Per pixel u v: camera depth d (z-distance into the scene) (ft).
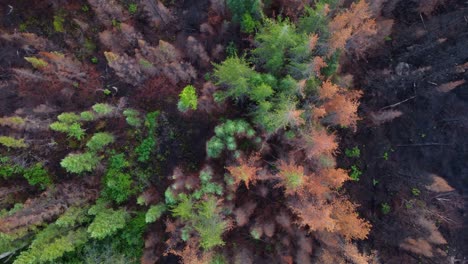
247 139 64.69
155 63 69.10
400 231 73.15
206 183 62.39
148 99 74.13
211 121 71.67
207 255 59.67
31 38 70.03
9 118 62.39
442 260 75.31
